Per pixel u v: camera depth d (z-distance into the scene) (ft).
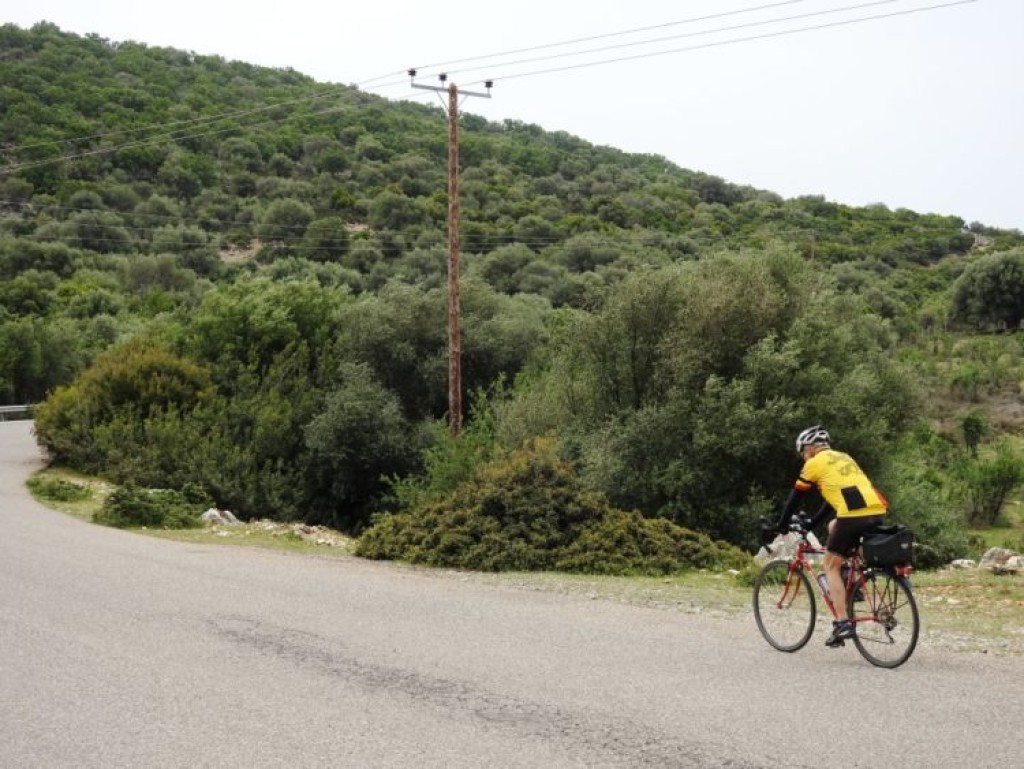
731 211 340.39
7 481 80.02
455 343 85.56
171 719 18.93
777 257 76.64
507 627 28.35
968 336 250.57
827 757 16.66
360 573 41.32
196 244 286.66
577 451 73.36
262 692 20.83
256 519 89.30
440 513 50.31
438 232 279.69
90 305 226.58
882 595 23.50
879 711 19.35
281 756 16.83
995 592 37.47
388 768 16.20
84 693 20.75
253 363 109.40
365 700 20.22
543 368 102.12
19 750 17.21
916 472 90.27
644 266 80.53
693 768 16.16
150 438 92.48
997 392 183.01
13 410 170.71
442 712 19.36
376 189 336.90
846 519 23.70
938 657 24.85
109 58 411.34
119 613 29.58
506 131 485.56
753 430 63.93
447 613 30.71
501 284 232.94
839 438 66.13
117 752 17.08
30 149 303.68
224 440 94.79
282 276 255.09
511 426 80.33
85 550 45.16
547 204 326.65
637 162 463.01
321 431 95.91
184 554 45.52
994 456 140.46
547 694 20.68
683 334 72.64
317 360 111.45
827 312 73.15
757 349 68.64
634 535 47.60
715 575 43.98
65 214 288.92
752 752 16.92
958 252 330.34
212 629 27.35
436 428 92.22
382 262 262.26
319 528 68.13
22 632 26.76
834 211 359.87
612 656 24.41
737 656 24.58
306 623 28.45
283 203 308.60
